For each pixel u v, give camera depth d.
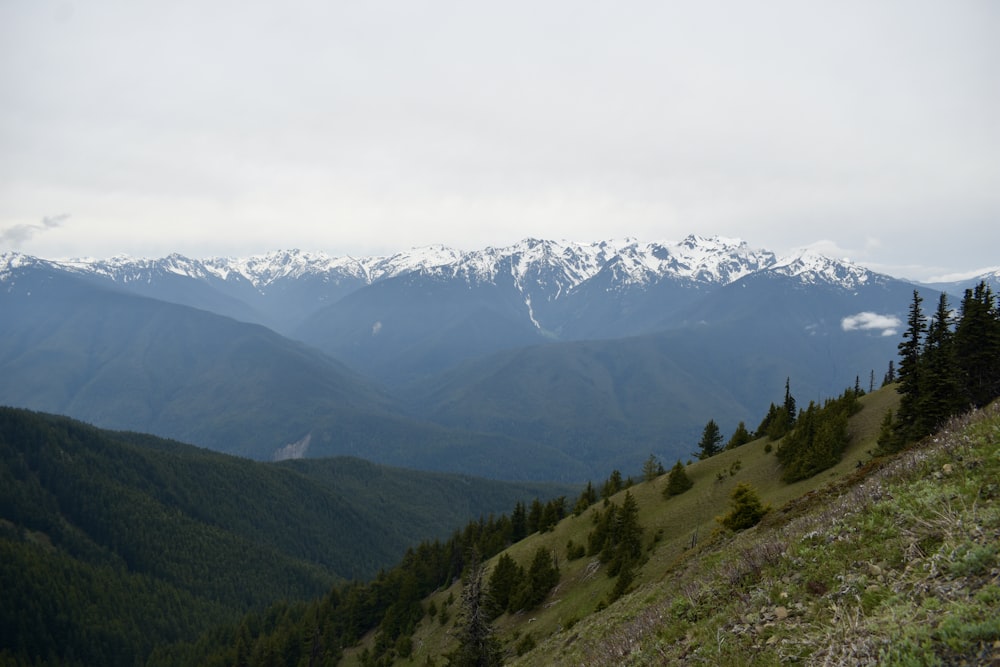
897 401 65.06
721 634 13.38
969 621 8.61
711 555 29.66
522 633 59.25
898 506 14.62
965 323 48.69
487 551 105.50
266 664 107.06
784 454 68.00
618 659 16.97
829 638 10.58
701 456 108.69
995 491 12.86
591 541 71.62
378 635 95.31
